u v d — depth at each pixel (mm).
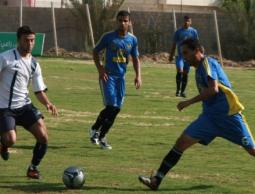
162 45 104938
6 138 23516
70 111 44938
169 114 45312
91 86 62000
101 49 32031
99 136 32125
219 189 23719
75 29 104938
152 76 75250
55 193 22297
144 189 23312
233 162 29375
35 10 104750
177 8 141375
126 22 31891
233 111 22766
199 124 22922
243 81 74438
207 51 104938
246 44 103250
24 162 27781
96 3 103688
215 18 99438
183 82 55875
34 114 23969
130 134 36562
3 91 23734
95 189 23062
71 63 86688
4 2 128750
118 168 27203
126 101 51625
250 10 103688
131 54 32562
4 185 23359
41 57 94875
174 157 22969
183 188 23688
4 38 90938
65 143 33094
